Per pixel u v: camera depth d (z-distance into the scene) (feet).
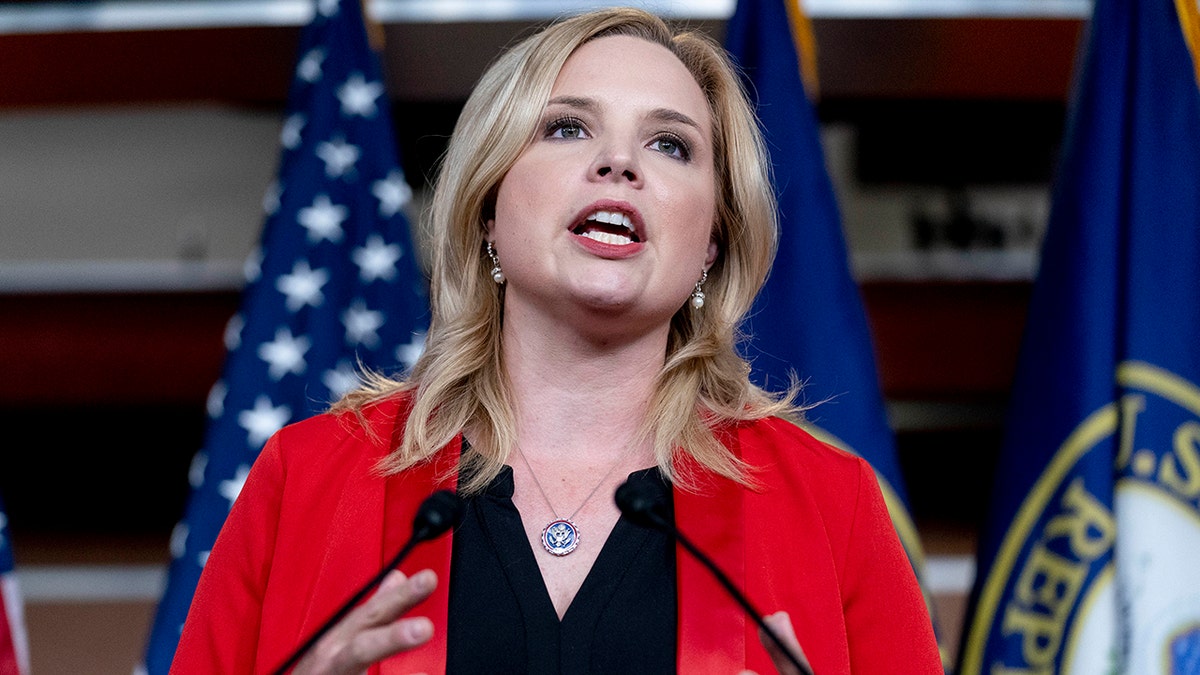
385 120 17.03
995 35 29.78
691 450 8.25
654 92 8.67
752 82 15.98
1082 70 15.31
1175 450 13.66
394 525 7.75
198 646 7.83
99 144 36.06
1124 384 13.92
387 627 6.19
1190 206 14.34
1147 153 14.48
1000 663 13.85
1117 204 14.53
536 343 8.51
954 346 35.96
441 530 7.02
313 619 7.47
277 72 30.58
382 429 8.41
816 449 8.63
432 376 8.60
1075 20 29.60
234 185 37.45
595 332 8.30
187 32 30.73
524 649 7.30
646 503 7.34
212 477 15.05
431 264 9.34
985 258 37.32
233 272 38.01
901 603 8.14
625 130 8.55
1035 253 37.22
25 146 35.99
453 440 8.25
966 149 35.42
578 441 8.43
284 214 16.43
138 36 30.83
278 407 15.47
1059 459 14.06
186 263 38.55
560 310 8.27
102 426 43.65
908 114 32.60
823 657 7.63
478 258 9.02
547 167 8.39
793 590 7.79
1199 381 13.85
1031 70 29.86
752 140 9.55
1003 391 36.11
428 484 7.95
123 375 37.22
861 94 30.09
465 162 8.82
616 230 8.45
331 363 15.75
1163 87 14.66
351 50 17.19
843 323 15.23
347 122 16.93
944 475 42.57
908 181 36.42
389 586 6.57
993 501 14.56
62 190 37.37
